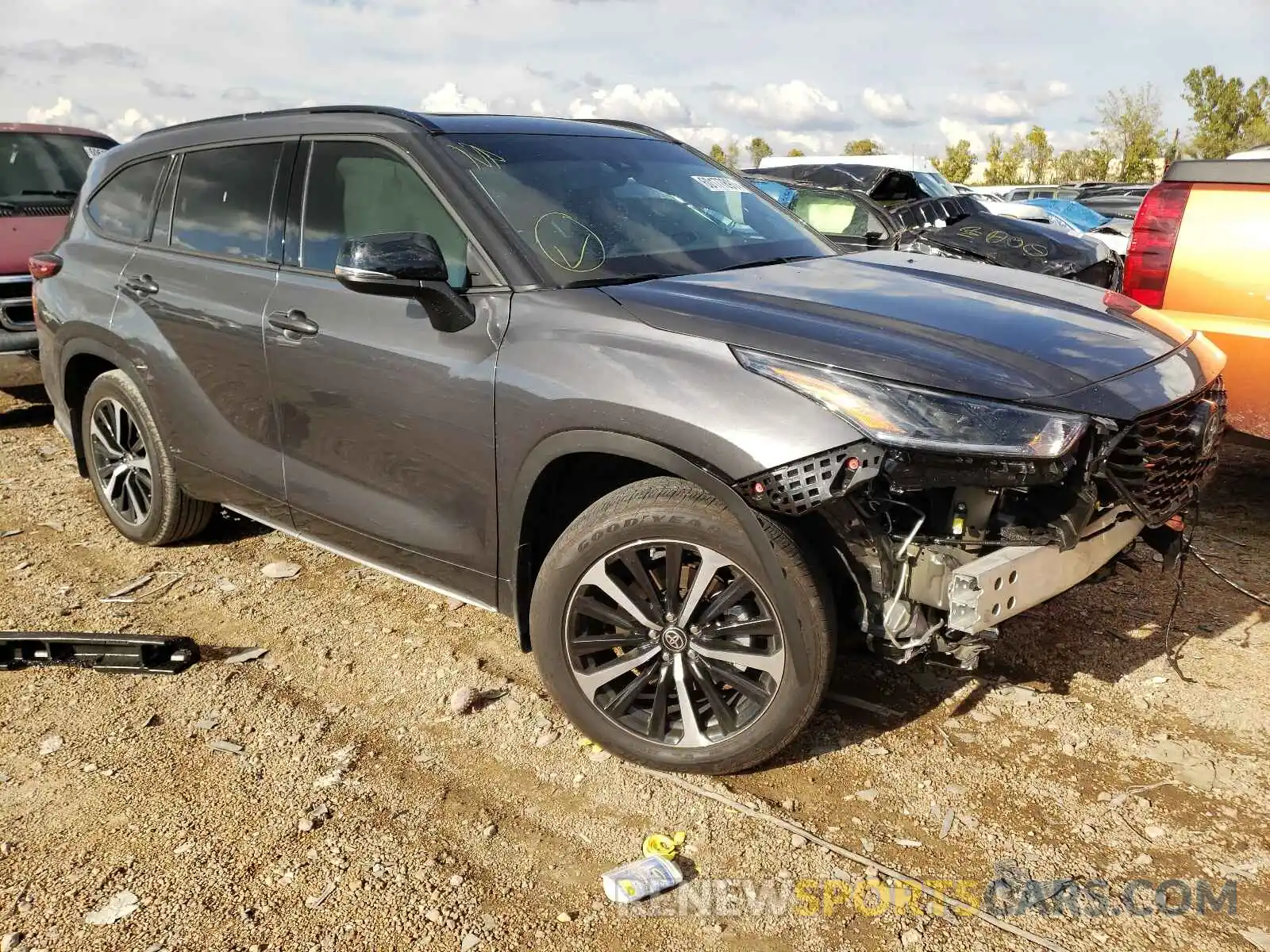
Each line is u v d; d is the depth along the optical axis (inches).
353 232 132.2
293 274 138.0
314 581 166.1
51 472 228.2
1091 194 940.6
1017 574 95.3
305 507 140.8
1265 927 89.7
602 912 93.0
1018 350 102.4
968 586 93.0
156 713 126.6
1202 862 97.6
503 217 120.7
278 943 89.1
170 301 154.0
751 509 97.1
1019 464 91.4
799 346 98.5
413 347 120.0
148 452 168.1
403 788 111.3
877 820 104.7
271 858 100.0
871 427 91.8
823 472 92.4
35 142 319.3
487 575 120.0
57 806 107.9
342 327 127.9
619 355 104.0
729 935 90.3
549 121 148.6
